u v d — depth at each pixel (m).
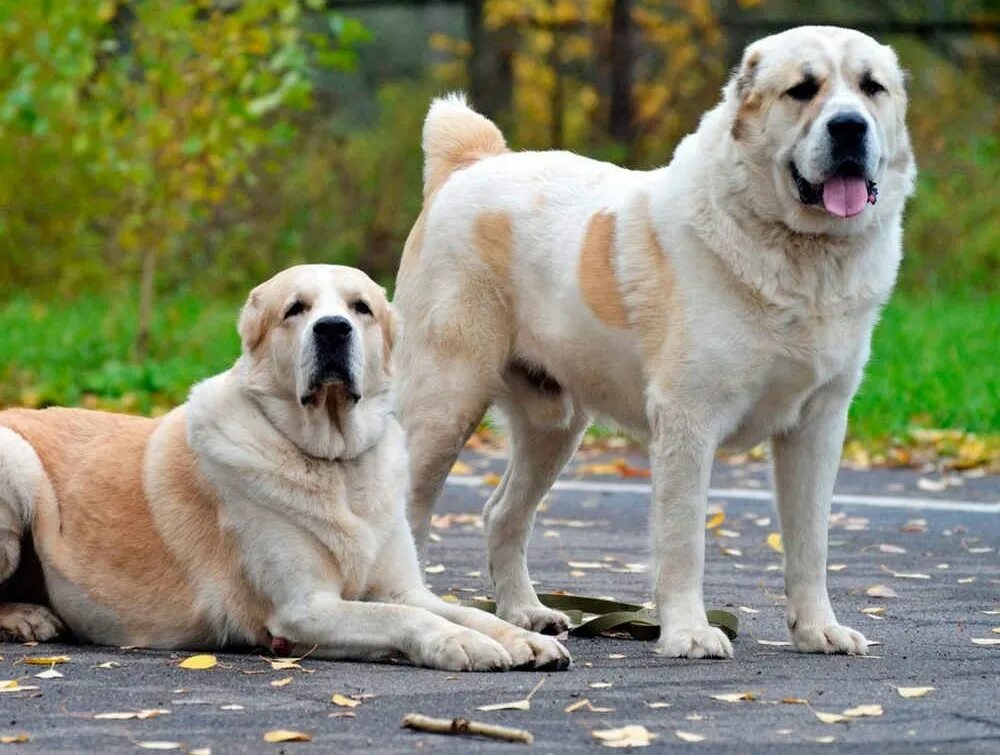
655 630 9.54
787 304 8.91
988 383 21.31
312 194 35.44
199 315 29.03
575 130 38.91
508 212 10.21
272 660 8.57
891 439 18.78
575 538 13.52
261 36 23.84
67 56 23.14
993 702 7.68
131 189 25.03
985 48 39.69
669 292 9.19
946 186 34.47
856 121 8.59
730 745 6.80
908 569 12.08
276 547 8.71
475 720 7.26
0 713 7.41
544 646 8.41
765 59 8.98
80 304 30.22
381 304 9.13
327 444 8.74
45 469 9.32
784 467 9.41
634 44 37.50
